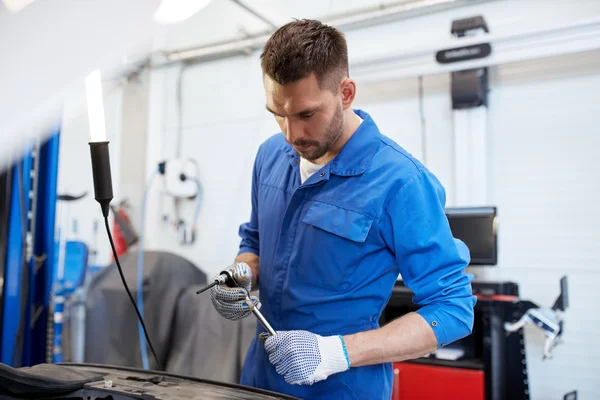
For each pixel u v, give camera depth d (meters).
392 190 1.03
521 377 2.43
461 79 2.79
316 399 1.07
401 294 2.38
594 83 2.76
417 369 2.32
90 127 0.73
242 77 3.93
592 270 2.72
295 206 1.13
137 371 0.94
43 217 1.85
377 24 3.33
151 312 2.89
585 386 2.70
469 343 2.39
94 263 3.96
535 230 2.87
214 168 4.00
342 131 1.06
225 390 0.83
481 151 2.89
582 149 2.78
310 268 1.08
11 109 0.31
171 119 4.18
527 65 2.93
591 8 2.76
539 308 2.39
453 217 2.46
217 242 3.93
